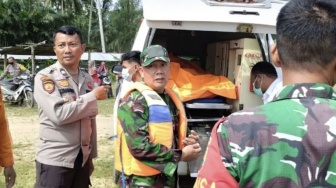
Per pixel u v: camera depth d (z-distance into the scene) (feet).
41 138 9.23
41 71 9.16
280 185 3.12
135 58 12.66
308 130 3.22
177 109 8.55
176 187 8.17
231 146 3.32
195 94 12.91
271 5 13.56
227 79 13.43
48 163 9.05
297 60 3.48
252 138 3.27
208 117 13.89
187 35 16.48
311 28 3.41
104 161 17.88
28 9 97.86
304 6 3.52
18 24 93.76
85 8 129.70
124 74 12.94
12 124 26.68
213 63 16.19
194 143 8.09
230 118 3.51
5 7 92.89
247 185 3.22
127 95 8.04
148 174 7.61
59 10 116.37
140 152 7.47
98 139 22.43
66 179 9.20
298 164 3.14
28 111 32.76
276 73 11.82
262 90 11.97
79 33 9.48
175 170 7.53
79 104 8.79
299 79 3.50
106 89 9.29
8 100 35.68
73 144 9.13
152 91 7.92
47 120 9.09
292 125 3.25
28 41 94.99
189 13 12.42
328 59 3.41
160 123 7.64
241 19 12.45
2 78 38.11
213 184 3.32
